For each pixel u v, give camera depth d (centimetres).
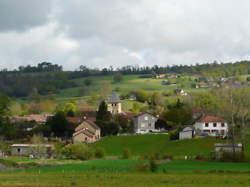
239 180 7331
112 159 12862
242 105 18525
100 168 9662
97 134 19100
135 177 7731
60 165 10862
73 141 18125
